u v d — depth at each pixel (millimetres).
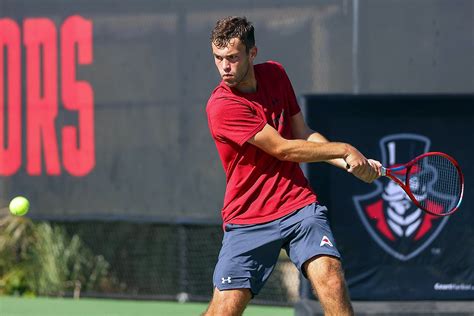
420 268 25109
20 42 30891
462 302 25016
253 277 16531
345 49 28141
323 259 16062
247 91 16625
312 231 16297
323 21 28266
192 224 29266
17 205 24031
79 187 30359
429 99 25031
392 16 27969
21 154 30906
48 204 30688
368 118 25016
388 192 25078
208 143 29156
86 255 32625
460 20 27781
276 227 16469
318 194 24984
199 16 29234
